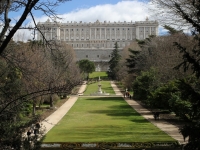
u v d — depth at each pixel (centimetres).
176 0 2622
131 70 9431
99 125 4609
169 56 6400
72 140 3369
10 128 1407
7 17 1285
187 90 1414
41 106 7225
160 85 6306
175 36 6762
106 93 11050
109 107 7288
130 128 4269
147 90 6612
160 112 6025
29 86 2469
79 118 5491
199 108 1422
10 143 1370
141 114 5947
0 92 1638
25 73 1557
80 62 16025
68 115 5925
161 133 3816
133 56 9506
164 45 7744
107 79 17225
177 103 4159
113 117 5553
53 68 3797
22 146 1413
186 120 1709
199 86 1730
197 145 1340
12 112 1466
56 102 7725
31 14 1371
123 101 8694
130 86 9975
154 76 6688
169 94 5028
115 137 3566
